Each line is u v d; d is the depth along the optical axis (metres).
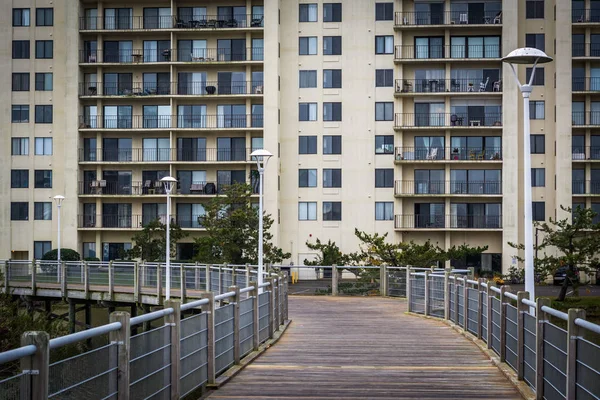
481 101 58.44
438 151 58.22
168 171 60.00
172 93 59.28
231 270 32.38
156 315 9.75
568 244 38.47
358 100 59.06
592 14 58.19
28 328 22.44
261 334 18.42
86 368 7.71
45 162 60.31
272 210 57.78
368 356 17.11
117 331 8.52
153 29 58.97
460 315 22.70
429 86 58.19
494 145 58.41
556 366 10.52
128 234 59.91
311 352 17.69
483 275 54.62
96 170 60.31
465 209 58.22
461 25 57.41
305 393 12.70
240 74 59.66
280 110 59.34
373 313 28.62
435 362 16.23
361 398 12.34
